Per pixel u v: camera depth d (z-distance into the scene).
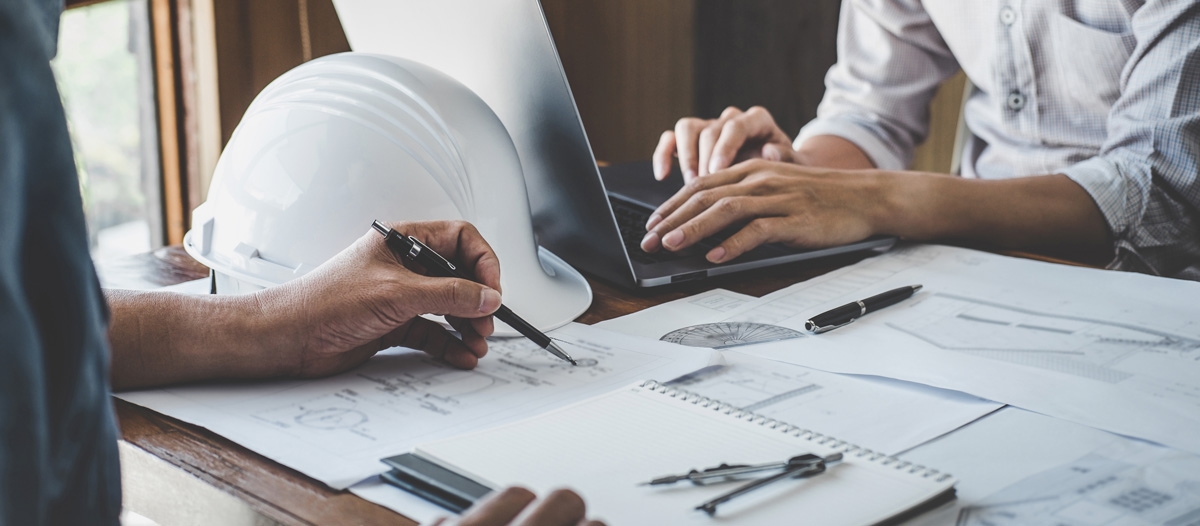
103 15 1.45
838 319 0.63
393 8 0.76
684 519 0.35
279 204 0.61
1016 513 0.37
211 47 1.42
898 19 1.30
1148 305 0.66
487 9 0.66
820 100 2.49
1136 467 0.42
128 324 0.51
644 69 2.40
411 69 0.63
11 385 0.25
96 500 0.31
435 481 0.39
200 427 0.46
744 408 0.49
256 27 1.47
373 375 0.54
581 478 0.38
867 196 0.83
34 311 0.28
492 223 0.62
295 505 0.39
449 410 0.49
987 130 1.27
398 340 0.57
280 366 0.52
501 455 0.41
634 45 2.35
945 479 0.38
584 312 0.67
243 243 0.62
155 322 0.51
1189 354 0.56
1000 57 1.19
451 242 0.56
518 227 0.64
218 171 0.66
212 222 0.65
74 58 1.48
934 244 0.86
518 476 0.38
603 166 1.12
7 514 0.25
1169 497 0.39
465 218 0.61
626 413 0.45
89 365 0.29
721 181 0.83
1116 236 0.90
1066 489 0.39
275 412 0.48
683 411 0.45
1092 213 0.89
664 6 2.39
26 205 0.27
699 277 0.74
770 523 0.35
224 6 1.42
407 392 0.51
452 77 0.71
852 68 1.36
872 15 1.33
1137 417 0.47
